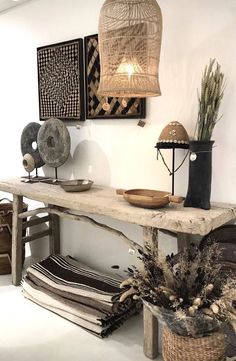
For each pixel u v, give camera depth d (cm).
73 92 281
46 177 318
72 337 216
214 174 216
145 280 169
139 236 260
